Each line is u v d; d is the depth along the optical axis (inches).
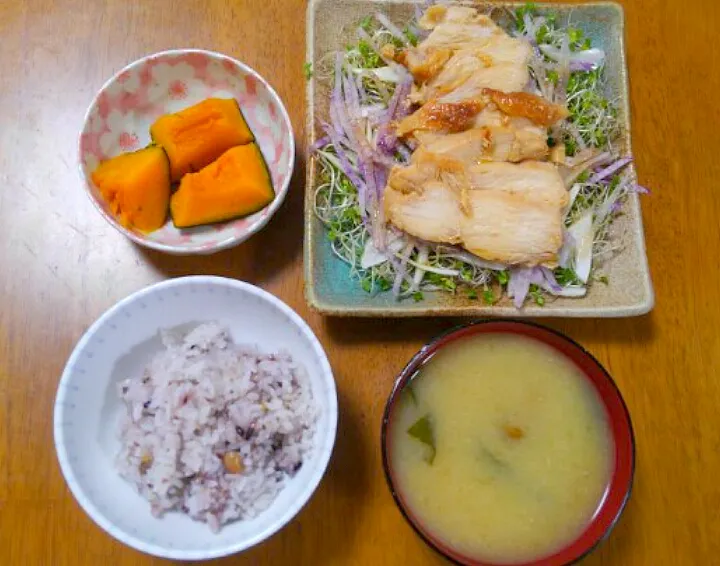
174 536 12.5
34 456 14.3
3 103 16.1
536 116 15.2
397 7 16.2
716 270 16.0
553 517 13.2
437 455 13.4
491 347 13.8
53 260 15.4
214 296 13.6
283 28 16.7
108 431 13.5
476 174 15.1
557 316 14.7
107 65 16.4
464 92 15.5
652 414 15.1
